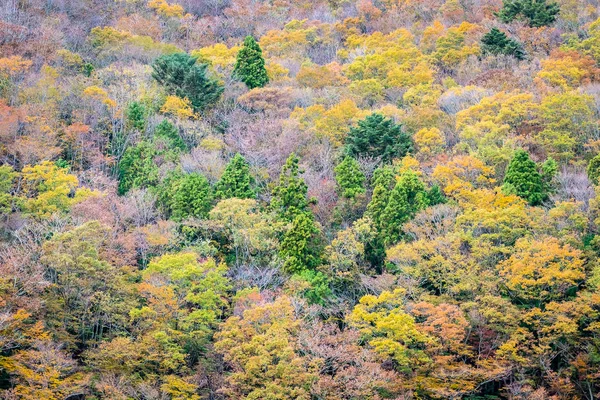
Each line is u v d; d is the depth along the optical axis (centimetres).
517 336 14125
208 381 14062
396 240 17038
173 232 17112
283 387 12875
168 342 13900
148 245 16550
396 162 19862
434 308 14125
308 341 13562
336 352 13388
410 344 14288
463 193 17575
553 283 14712
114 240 15900
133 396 13288
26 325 13750
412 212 17525
